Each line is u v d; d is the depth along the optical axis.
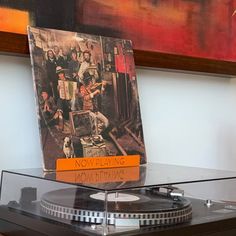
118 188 0.57
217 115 1.13
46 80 0.75
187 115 1.07
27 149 0.81
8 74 0.78
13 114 0.79
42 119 0.73
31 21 0.78
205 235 0.59
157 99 1.00
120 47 0.85
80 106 0.78
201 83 1.09
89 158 0.77
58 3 0.81
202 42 1.04
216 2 1.07
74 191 0.59
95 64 0.81
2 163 0.78
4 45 0.73
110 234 0.52
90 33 0.85
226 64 1.07
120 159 0.81
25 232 0.61
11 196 0.68
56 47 0.77
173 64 0.97
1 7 0.75
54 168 0.73
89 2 0.85
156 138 1.00
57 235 0.56
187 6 1.01
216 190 0.69
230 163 1.16
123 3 0.90
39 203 0.62
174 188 0.64
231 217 0.63
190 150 1.07
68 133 0.75
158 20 0.96
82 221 0.56
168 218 0.58
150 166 0.83
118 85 0.84
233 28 1.11
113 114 0.82
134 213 0.56
